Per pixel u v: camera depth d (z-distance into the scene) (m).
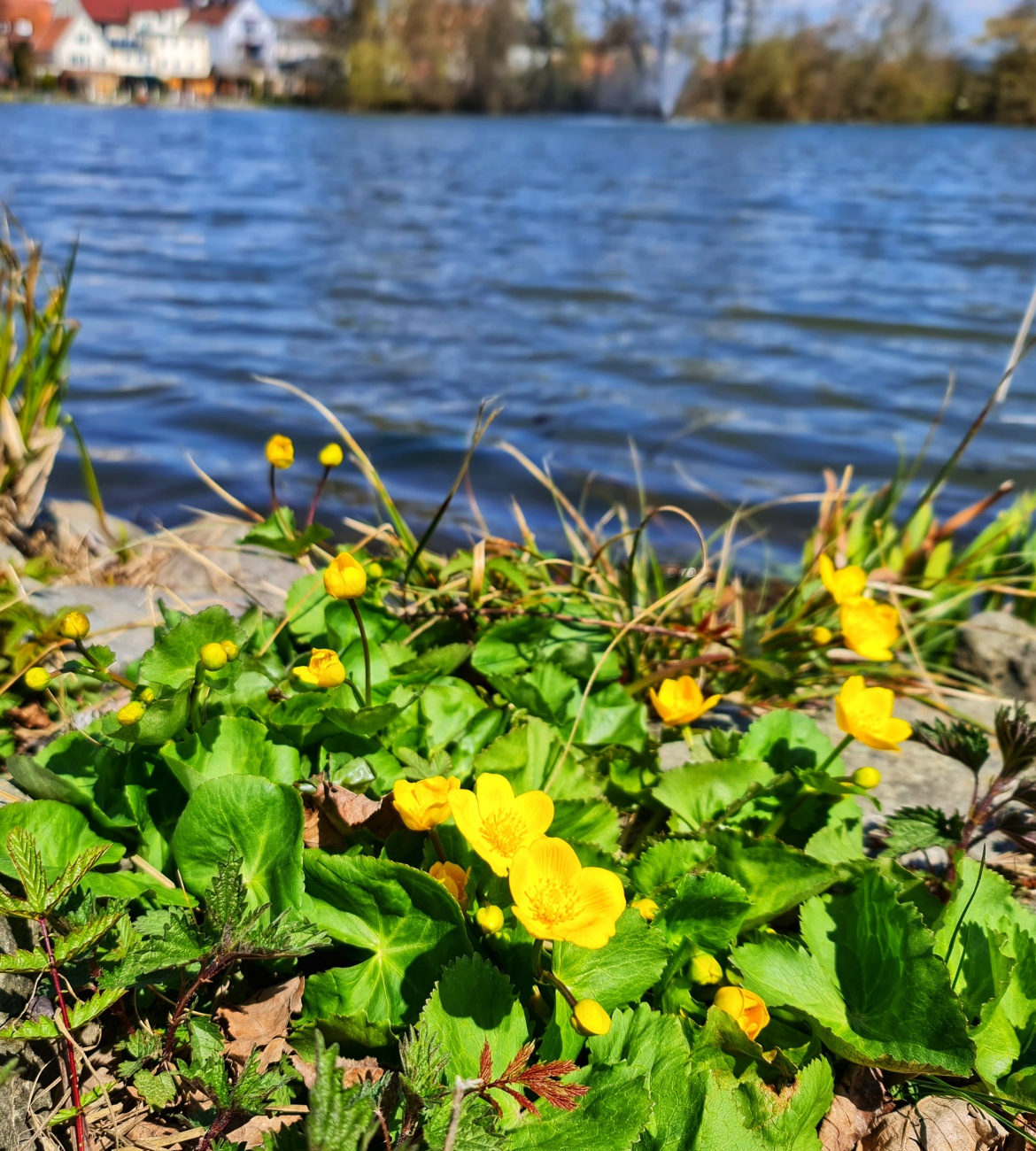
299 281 13.09
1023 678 3.32
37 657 2.38
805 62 72.12
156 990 1.60
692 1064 1.51
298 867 1.62
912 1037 1.58
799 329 11.34
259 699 2.01
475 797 1.50
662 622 2.96
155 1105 1.44
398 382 8.59
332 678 1.79
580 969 1.59
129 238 15.82
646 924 1.60
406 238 17.36
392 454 6.72
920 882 1.94
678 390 8.77
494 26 77.50
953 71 69.12
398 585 2.80
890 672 3.15
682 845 1.87
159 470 6.10
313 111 85.69
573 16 76.75
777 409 8.30
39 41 91.31
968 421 8.12
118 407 7.37
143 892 1.70
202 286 12.38
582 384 8.81
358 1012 1.56
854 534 3.99
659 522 5.85
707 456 7.08
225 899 1.45
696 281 14.09
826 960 1.74
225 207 20.66
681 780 2.08
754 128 65.94
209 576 3.32
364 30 79.62
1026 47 65.62
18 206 18.89
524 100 79.31
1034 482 6.72
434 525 2.63
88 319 10.18
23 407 3.78
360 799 1.85
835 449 7.34
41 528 3.67
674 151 43.91
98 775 1.84
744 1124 1.42
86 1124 1.50
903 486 4.29
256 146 41.94
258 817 1.71
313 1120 1.19
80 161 31.61
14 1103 1.46
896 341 10.89
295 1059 1.53
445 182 28.53
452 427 7.41
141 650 2.59
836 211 23.23
